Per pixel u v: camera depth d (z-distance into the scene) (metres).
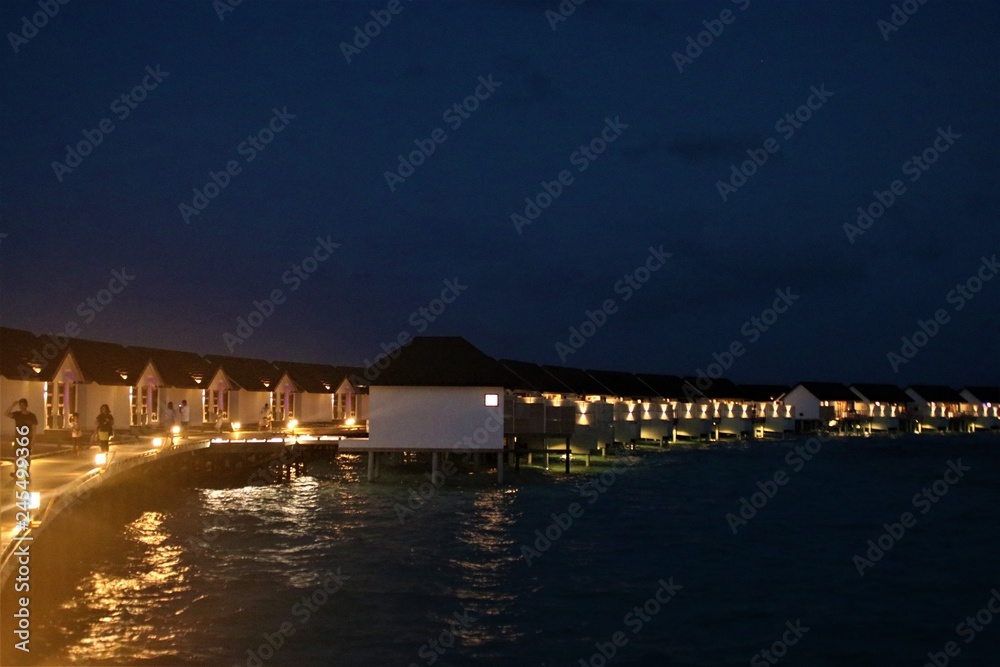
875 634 22.39
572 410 50.84
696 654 20.66
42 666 18.34
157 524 34.19
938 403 136.25
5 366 41.22
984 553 31.86
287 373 67.62
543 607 23.88
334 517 37.03
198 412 57.84
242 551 29.55
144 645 19.84
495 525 35.81
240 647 20.00
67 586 23.59
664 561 29.66
